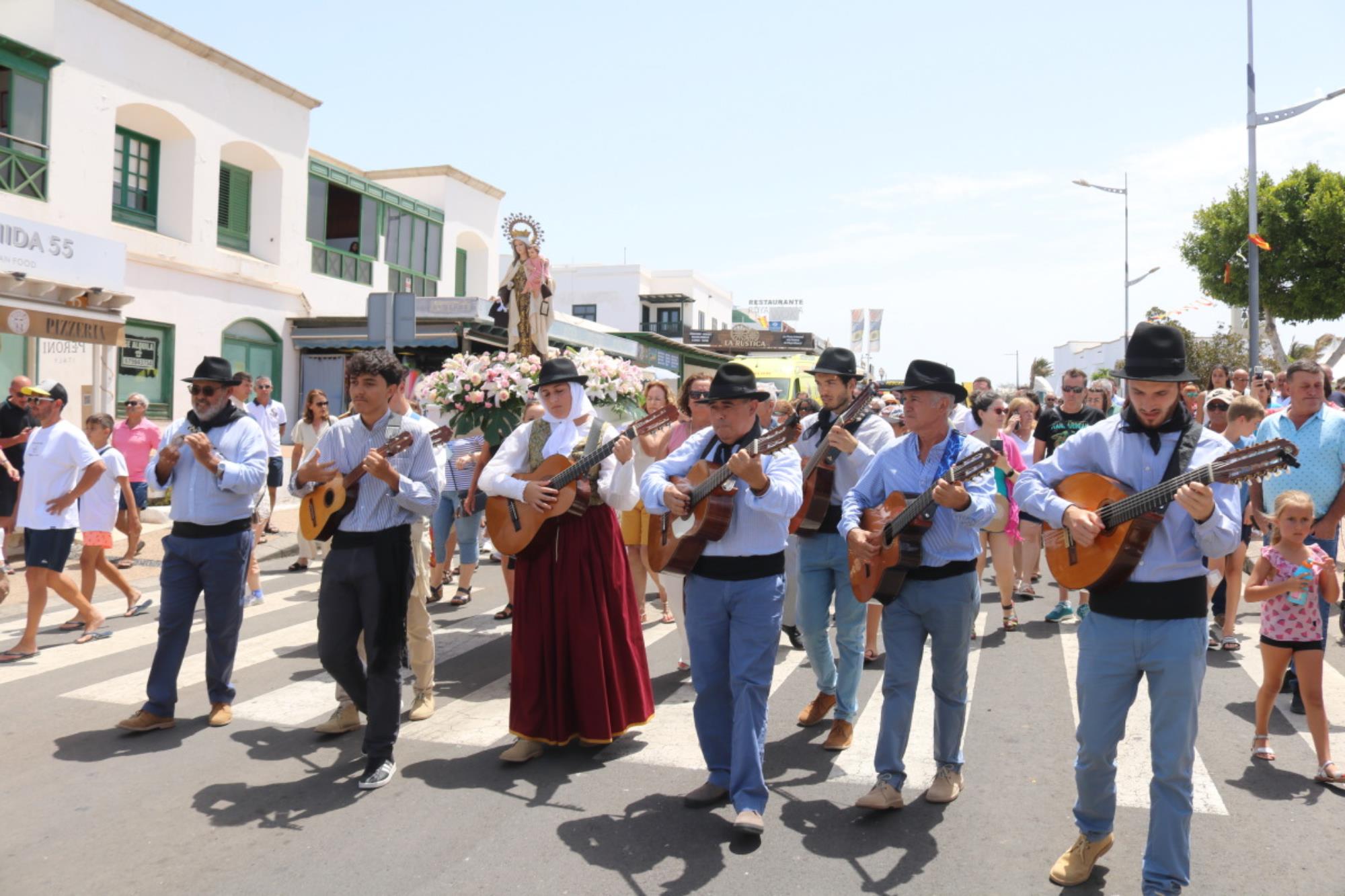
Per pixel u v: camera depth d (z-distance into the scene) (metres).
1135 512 3.28
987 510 3.88
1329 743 4.55
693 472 4.27
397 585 4.58
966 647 4.16
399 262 24.23
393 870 3.66
